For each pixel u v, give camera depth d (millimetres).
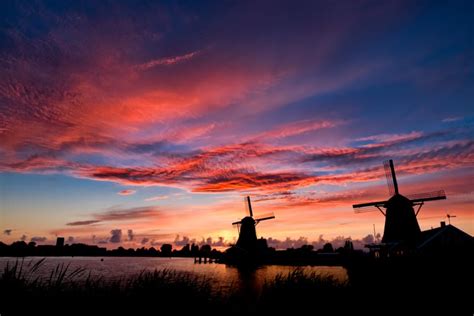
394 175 38781
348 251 54312
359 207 40219
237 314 6520
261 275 36688
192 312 6082
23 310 4668
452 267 17047
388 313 9305
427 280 14664
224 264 70438
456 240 28500
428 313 10336
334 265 50406
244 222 66625
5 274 4730
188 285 6590
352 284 9523
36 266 5059
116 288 5699
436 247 27953
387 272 15523
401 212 36312
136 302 5621
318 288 8039
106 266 61312
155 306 5742
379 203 39219
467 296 12820
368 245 37844
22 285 4793
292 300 7469
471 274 15711
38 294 4902
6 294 4621
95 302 5246
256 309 6891
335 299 8039
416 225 35344
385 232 37500
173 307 5887
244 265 60688
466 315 10508
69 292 5223
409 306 10859
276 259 60594
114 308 5328
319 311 7535
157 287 6121
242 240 65125
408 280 14367
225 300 6973
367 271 14680
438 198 35875
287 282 7863
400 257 19375
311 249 64312
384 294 10812
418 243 29719
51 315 4766
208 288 6930
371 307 9008
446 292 13297
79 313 4984
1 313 4551
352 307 8398
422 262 18047
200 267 58844
